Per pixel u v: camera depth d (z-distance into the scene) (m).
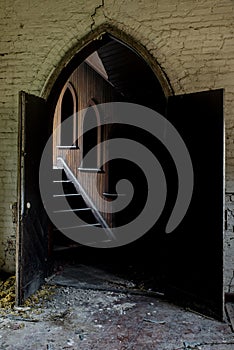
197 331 2.96
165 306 3.48
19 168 3.45
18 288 3.39
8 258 4.24
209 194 3.27
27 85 4.16
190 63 3.78
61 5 4.05
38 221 3.87
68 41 4.05
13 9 4.16
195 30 3.76
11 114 4.20
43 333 2.89
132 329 2.98
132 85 6.43
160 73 3.85
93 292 3.83
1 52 4.21
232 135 3.68
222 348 2.69
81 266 4.82
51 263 4.35
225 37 3.69
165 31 3.83
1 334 2.86
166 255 3.73
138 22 3.89
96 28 3.99
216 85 3.72
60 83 4.23
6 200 4.23
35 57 4.13
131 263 5.02
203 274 3.31
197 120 3.39
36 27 4.12
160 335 2.88
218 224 3.17
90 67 7.06
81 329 2.96
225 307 3.50
